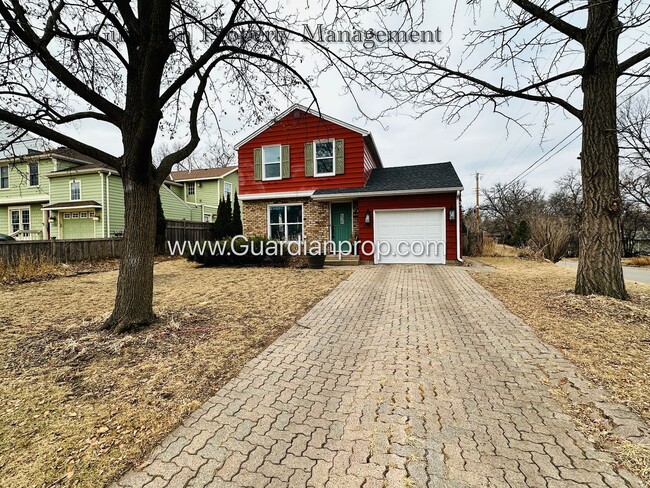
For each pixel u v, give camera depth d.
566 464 2.04
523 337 4.18
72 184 18.16
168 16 3.94
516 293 6.62
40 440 2.30
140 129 4.18
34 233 19.06
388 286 7.91
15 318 5.23
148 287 4.66
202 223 17.86
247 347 4.03
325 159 13.87
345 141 13.55
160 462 2.10
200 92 5.28
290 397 2.92
